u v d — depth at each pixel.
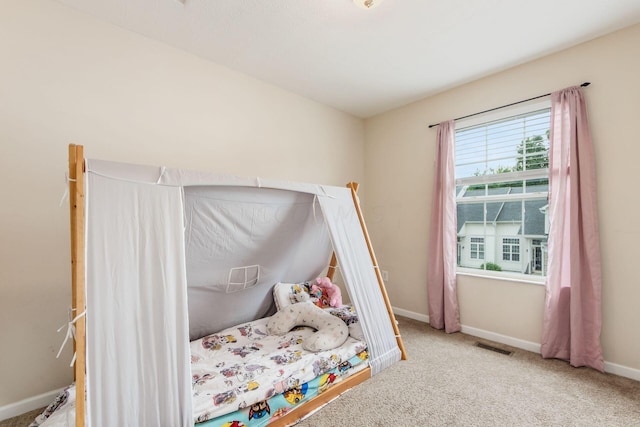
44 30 1.81
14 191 1.73
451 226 3.02
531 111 2.63
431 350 2.56
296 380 1.72
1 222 1.70
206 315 2.30
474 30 2.14
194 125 2.47
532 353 2.50
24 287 1.77
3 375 1.71
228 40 2.26
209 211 1.79
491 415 1.71
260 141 2.92
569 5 1.88
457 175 3.16
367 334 2.15
